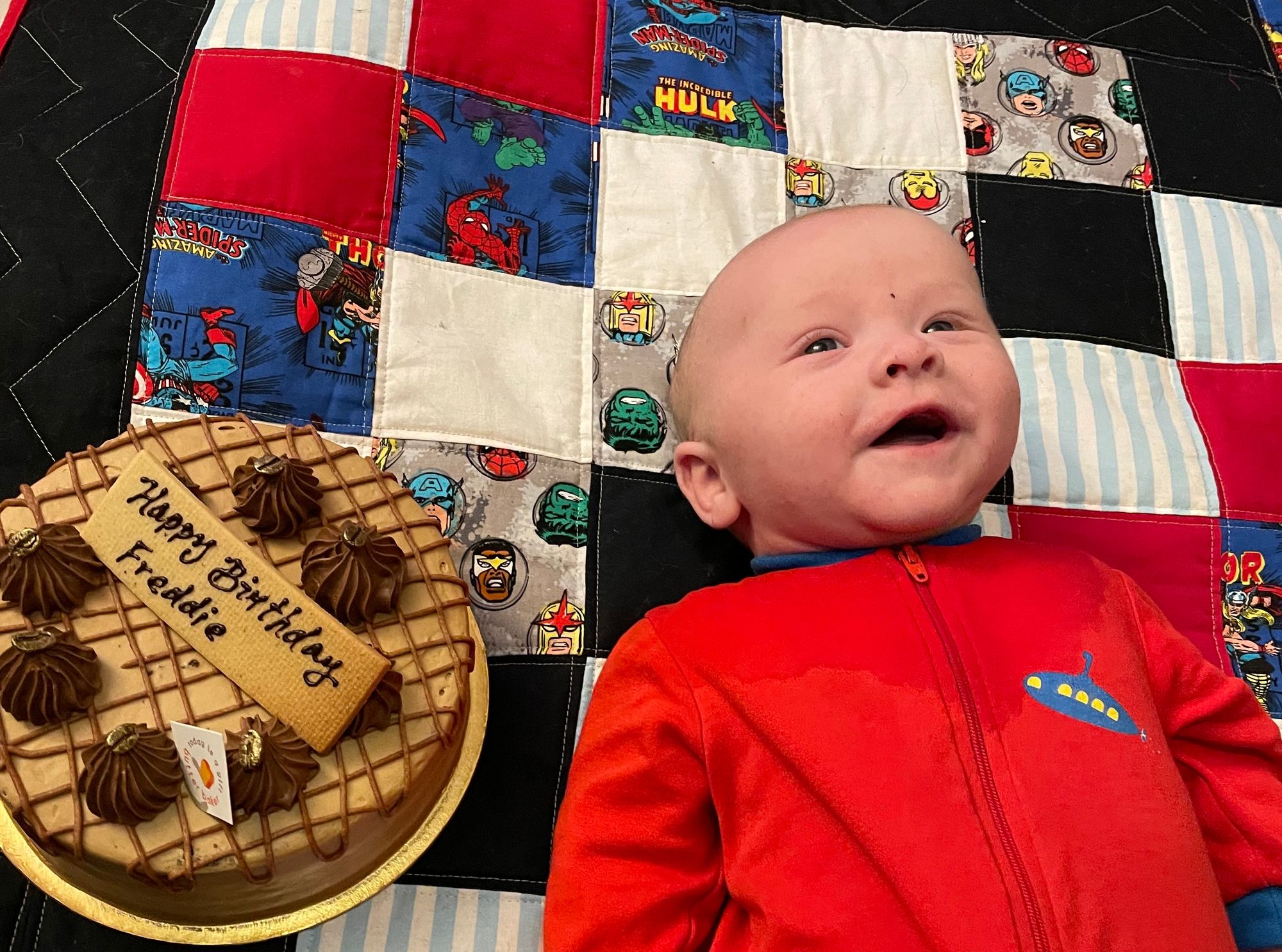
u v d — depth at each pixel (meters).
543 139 1.13
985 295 1.13
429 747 0.69
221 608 0.69
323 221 1.01
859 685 0.75
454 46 1.13
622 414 1.03
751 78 1.23
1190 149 1.25
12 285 0.94
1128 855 0.69
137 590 0.69
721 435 0.89
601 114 1.17
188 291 0.95
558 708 0.90
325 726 0.66
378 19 1.11
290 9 1.08
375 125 1.07
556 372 1.04
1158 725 0.77
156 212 0.98
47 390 0.91
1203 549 1.04
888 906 0.69
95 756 0.62
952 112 1.24
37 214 0.97
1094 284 1.15
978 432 0.81
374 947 0.80
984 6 1.32
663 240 1.12
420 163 1.07
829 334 0.85
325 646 0.67
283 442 0.79
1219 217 1.21
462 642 0.73
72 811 0.63
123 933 0.77
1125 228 1.19
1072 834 0.69
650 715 0.78
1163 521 1.05
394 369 0.99
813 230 0.90
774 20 1.28
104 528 0.71
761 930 0.72
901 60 1.27
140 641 0.68
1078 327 1.13
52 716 0.64
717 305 0.92
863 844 0.70
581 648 0.93
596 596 0.95
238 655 0.68
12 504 0.73
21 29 1.07
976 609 0.80
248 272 0.97
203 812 0.64
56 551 0.68
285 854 0.64
